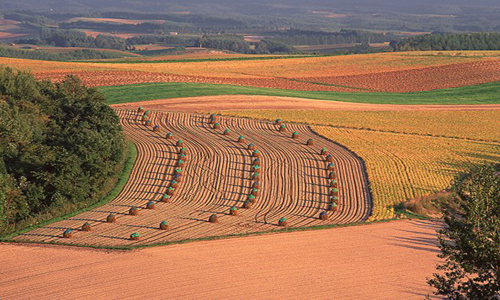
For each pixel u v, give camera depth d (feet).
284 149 353.51
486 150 367.45
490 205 100.22
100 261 175.52
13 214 229.86
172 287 154.10
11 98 348.79
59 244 194.59
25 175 262.06
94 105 331.98
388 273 169.17
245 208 253.03
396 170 314.35
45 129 324.19
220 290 152.35
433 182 293.84
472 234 99.19
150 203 249.55
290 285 157.17
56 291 151.84
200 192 276.00
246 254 184.44
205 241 198.08
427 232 217.56
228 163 321.73
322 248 193.47
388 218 237.25
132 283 156.87
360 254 187.21
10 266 171.73
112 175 289.33
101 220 229.86
